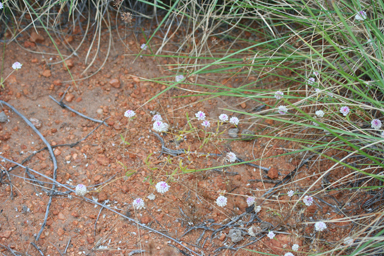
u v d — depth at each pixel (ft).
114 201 2.88
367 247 2.66
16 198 2.85
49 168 2.94
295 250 2.74
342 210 2.90
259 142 3.09
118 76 3.25
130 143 3.04
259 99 3.22
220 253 2.77
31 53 3.25
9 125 3.03
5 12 3.25
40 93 3.14
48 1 3.25
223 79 3.30
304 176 2.99
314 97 3.02
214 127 3.13
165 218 2.84
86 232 2.79
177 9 3.19
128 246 2.77
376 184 2.94
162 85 3.25
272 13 3.22
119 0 3.20
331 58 3.17
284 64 3.27
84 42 3.33
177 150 3.02
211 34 3.38
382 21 3.05
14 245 2.74
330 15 3.03
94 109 3.13
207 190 2.93
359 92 2.79
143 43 3.37
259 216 2.87
